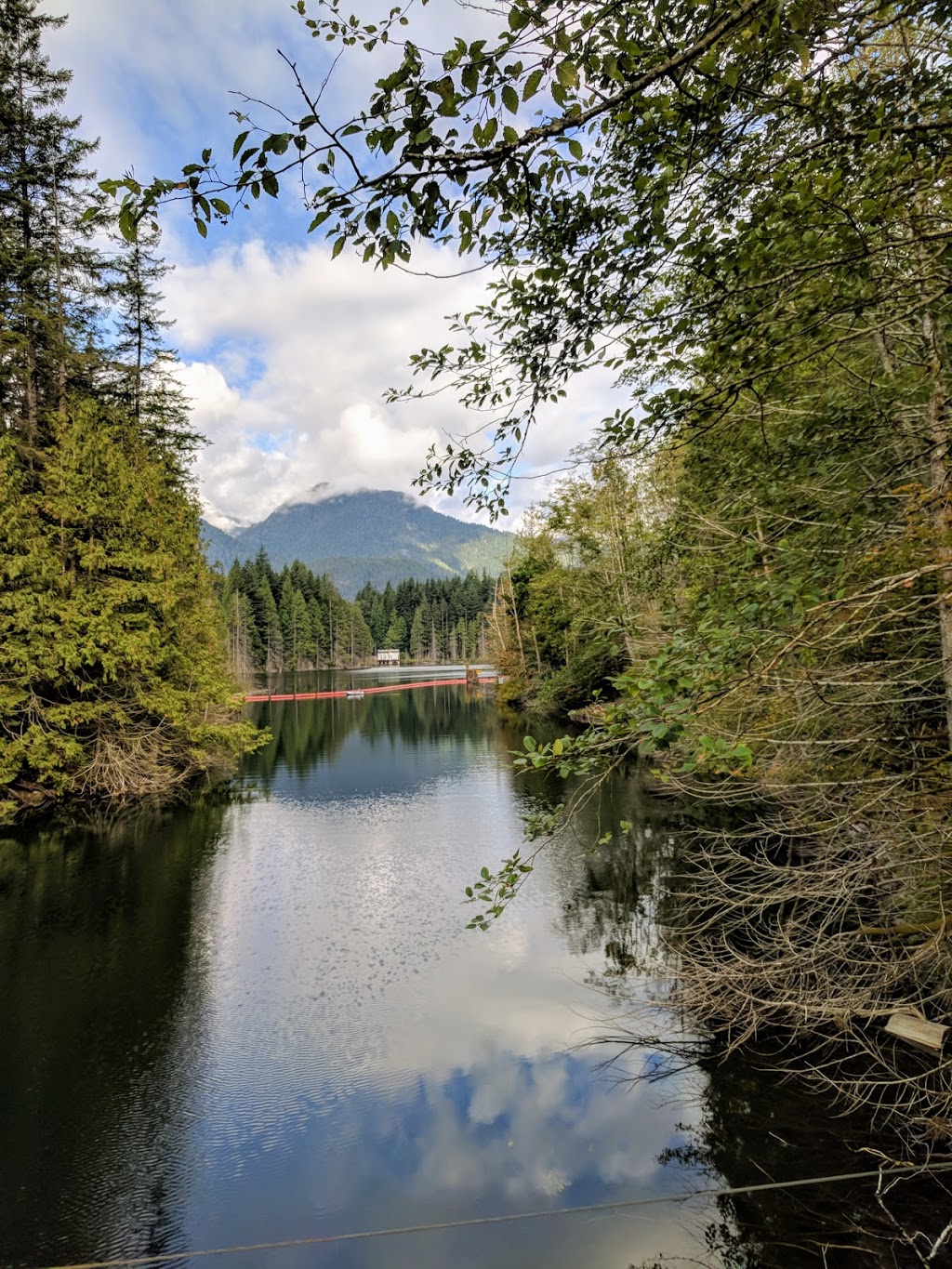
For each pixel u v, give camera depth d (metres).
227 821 14.86
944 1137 4.80
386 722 35.09
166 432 22.33
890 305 3.43
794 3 1.75
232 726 19.89
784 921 7.95
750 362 2.88
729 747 2.43
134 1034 6.79
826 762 5.52
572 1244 4.25
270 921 9.42
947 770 4.63
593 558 23.17
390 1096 5.79
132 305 21.80
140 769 17.27
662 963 7.75
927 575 3.54
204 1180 4.92
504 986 7.50
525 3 1.67
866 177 2.51
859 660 5.02
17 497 14.91
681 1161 4.88
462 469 3.40
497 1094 5.75
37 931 9.19
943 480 3.68
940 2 2.27
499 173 1.98
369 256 1.90
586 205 2.56
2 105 16.14
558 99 1.70
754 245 2.56
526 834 3.35
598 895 9.89
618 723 2.78
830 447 4.29
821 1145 4.91
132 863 12.00
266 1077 6.06
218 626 22.69
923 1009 5.97
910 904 6.00
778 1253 4.07
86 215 1.75
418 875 11.16
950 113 2.53
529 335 3.01
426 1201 4.63
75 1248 4.38
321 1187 4.81
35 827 14.41
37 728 14.97
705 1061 6.00
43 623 14.84
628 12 1.90
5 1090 5.97
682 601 6.54
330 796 17.28
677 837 12.04
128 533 17.08
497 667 44.47
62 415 16.73
